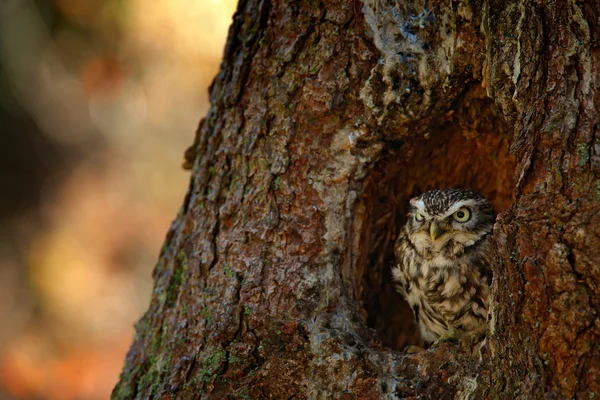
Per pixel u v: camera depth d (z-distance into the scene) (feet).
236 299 25.95
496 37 23.17
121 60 56.70
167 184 60.59
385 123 26.13
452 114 27.02
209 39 55.06
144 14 55.11
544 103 21.26
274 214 26.45
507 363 21.54
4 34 60.70
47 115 62.75
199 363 25.59
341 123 26.30
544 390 20.07
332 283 26.27
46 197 62.80
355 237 27.53
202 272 26.76
